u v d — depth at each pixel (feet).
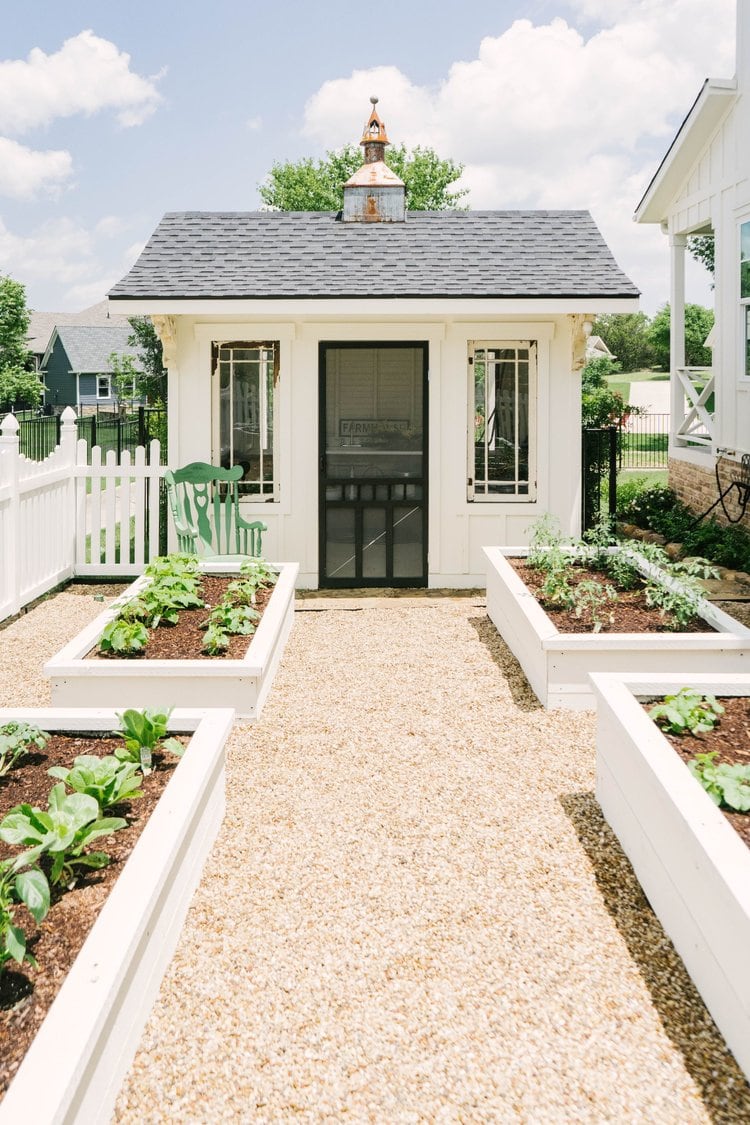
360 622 28.35
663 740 13.00
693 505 46.16
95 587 33.30
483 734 18.60
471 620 28.48
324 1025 9.99
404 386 32.96
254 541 33.06
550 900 12.52
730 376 40.14
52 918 10.18
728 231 39.70
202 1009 10.23
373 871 13.25
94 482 34.14
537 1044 9.71
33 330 206.18
